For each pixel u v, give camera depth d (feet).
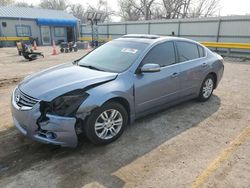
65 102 10.45
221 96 20.58
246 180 9.55
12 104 11.59
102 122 11.62
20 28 90.53
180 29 65.46
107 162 10.66
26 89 11.39
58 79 11.76
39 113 10.35
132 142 12.39
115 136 12.31
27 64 40.04
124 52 14.20
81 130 11.16
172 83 14.85
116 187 9.10
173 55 15.29
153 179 9.58
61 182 9.34
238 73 31.45
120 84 12.04
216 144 12.34
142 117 15.23
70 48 65.05
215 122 15.06
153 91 13.73
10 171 9.98
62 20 96.99
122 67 13.08
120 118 12.32
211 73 18.57
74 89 10.78
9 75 29.58
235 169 10.25
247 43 52.80
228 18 54.95
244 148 11.96
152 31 72.54
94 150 11.60
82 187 9.08
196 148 11.93
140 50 13.88
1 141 12.31
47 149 11.64
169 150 11.71
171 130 13.84
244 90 22.61
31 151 11.47
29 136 10.85
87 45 74.13
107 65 13.56
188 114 16.24
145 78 13.20
